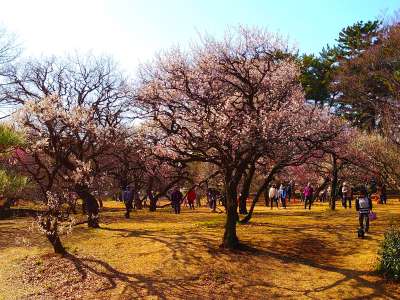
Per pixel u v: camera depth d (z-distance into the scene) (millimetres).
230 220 16328
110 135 23141
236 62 17844
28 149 15047
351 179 37250
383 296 11852
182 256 15258
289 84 18984
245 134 15969
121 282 13156
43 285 13203
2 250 17156
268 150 16719
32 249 17281
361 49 40125
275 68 19172
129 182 33906
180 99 17719
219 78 17719
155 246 16672
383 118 21688
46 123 16578
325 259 15289
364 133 33969
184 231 19656
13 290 12781
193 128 17109
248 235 18609
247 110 17438
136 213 32344
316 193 41562
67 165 20219
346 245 16953
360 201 18453
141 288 12648
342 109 42469
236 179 16562
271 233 19062
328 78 40469
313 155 21094
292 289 12492
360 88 30328
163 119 18250
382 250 13977
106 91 28594
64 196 16391
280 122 16359
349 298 11789
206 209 37938
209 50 18500
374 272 13578
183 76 17453
